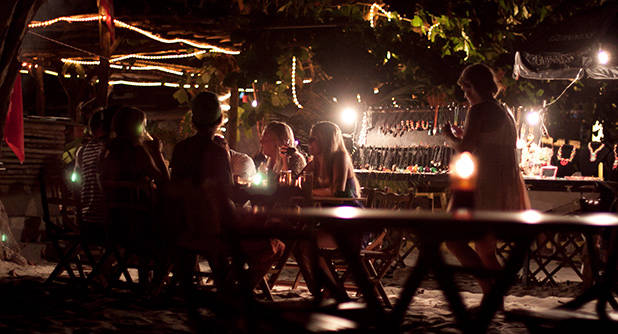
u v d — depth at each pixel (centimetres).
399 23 1130
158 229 588
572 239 843
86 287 649
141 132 624
